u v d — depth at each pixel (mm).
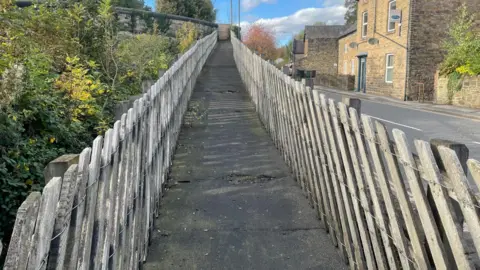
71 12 7141
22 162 3705
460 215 1894
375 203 2592
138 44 10375
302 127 4477
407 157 2100
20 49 5031
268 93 7363
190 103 10148
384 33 22250
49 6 7191
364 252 2906
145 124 3490
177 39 22781
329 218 3602
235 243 3549
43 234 1390
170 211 4199
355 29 29375
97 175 2051
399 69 20469
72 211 1724
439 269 1949
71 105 4996
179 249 3453
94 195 2014
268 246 3504
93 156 1994
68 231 1678
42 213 1381
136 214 3049
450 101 17047
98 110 5418
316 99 3691
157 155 4215
